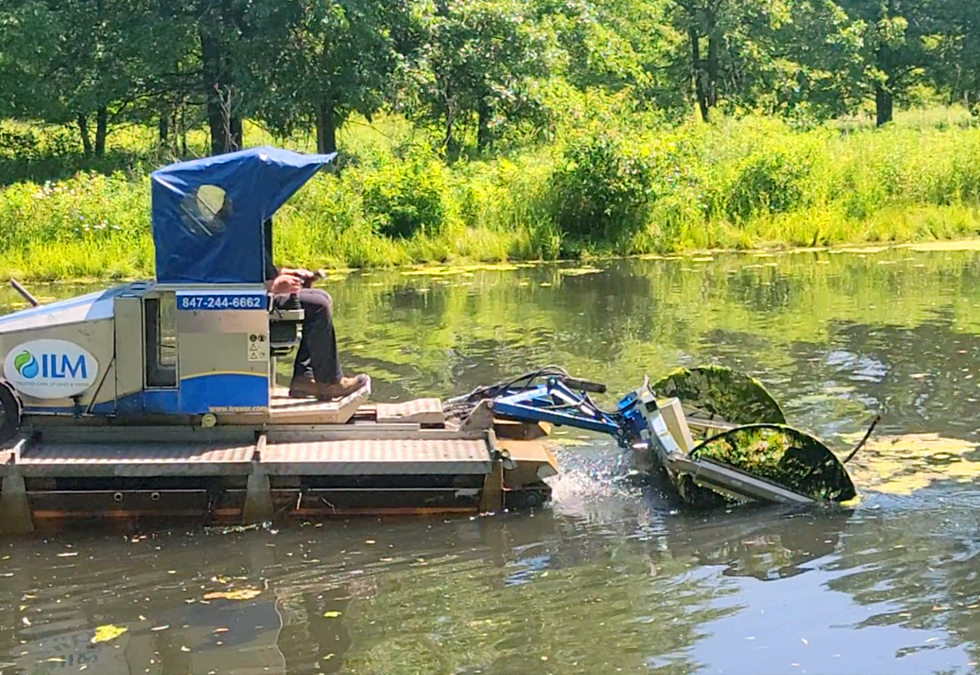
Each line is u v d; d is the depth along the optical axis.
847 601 5.33
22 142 27.00
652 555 5.92
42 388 6.50
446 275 15.84
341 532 6.27
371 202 17.83
